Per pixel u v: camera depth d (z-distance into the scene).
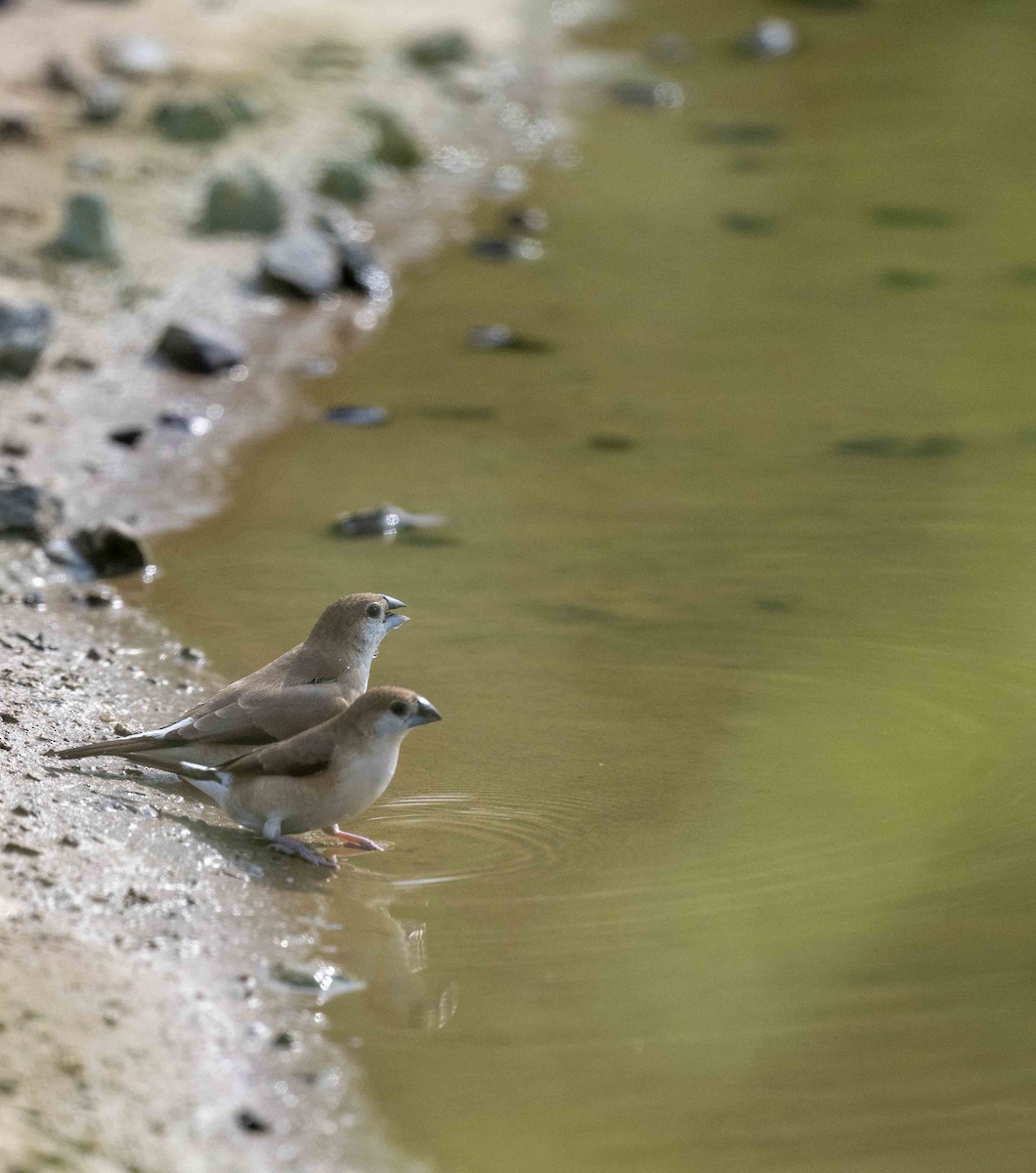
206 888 8.70
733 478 15.33
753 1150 6.99
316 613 12.66
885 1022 7.83
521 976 8.20
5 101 22.86
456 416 16.73
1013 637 12.29
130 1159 6.62
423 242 21.88
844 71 30.12
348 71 26.95
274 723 9.50
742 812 9.93
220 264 19.66
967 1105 7.27
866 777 10.35
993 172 25.00
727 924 8.68
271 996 7.86
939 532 14.17
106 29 26.17
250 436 16.09
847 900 8.91
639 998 8.01
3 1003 7.30
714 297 20.23
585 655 12.05
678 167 25.22
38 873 8.50
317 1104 7.15
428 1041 7.63
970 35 32.34
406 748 10.73
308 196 22.20
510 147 25.81
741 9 33.78
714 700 11.42
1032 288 20.52
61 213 20.08
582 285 20.61
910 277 20.91
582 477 15.35
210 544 13.86
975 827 9.70
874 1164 6.91
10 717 10.36
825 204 23.67
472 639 12.27
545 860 9.37
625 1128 7.10
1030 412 16.95
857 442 16.16
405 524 14.27
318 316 19.11
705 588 13.12
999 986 8.09
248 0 29.08
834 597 12.97
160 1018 7.50
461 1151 6.93
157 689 11.23
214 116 23.17
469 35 29.81
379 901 8.87
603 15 32.81
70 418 15.76
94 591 12.74
